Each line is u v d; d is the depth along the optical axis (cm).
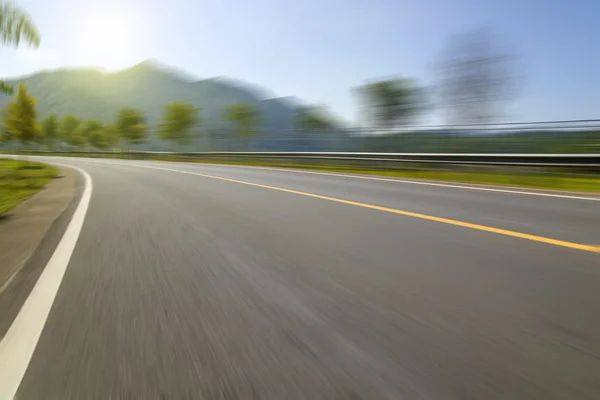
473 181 1107
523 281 259
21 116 3650
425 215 511
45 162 3516
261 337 190
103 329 203
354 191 802
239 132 5159
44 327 208
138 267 315
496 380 149
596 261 298
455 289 248
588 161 974
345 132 2331
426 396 141
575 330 189
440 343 179
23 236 457
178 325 205
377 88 3244
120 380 156
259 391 146
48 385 155
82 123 10300
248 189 889
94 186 1074
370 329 196
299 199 696
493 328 193
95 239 422
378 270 291
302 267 304
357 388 146
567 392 141
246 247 371
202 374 158
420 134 1792
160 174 1516
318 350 176
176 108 6216
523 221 463
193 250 365
